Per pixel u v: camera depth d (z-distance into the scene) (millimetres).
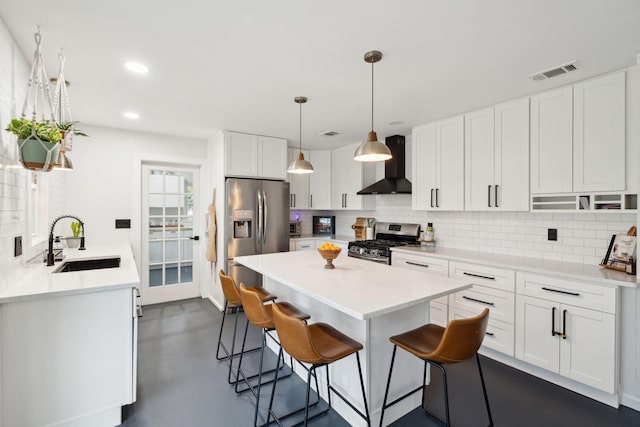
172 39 1835
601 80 2281
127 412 1999
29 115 2150
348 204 4809
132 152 3900
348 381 1923
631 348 2041
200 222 4504
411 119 3420
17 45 1872
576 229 2682
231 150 3898
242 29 1739
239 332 3271
